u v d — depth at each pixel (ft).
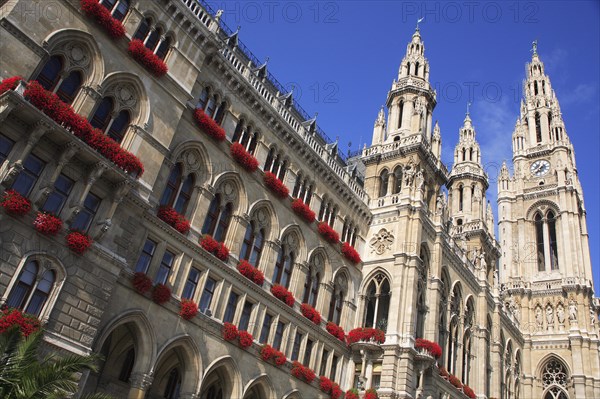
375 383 137.08
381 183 176.65
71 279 77.56
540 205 285.64
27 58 77.87
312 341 131.03
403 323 142.00
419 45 206.90
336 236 143.74
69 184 80.79
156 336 93.15
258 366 112.47
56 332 74.54
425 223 164.86
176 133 104.83
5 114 71.00
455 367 173.06
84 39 87.66
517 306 254.88
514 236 282.77
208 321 103.35
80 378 78.33
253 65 145.07
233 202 117.70
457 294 183.62
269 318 120.47
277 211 127.65
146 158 93.71
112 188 84.94
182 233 102.12
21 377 52.60
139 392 88.38
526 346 243.19
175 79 102.58
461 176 253.24
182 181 106.42
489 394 190.39
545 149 299.79
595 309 260.42
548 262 267.80
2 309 68.95
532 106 323.98
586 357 230.27
